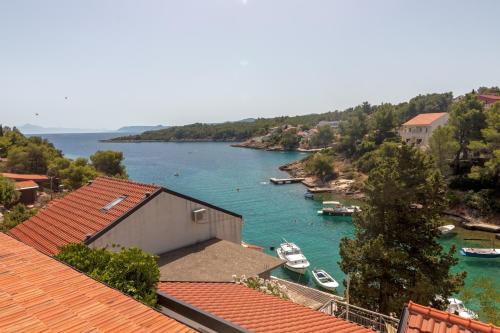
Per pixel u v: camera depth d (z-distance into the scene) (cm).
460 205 5928
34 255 862
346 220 6016
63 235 1725
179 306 909
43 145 11144
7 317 563
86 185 2344
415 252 2073
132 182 2162
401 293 1955
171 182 9931
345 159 10962
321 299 2155
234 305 1024
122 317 586
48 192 7431
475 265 4081
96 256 1046
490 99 11375
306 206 7056
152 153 19950
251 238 5147
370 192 2211
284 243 4544
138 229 1791
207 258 1883
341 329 982
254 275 1730
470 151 7181
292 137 19100
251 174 11262
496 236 5019
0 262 809
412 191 2044
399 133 11544
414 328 741
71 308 607
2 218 4153
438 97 17875
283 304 1188
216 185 9419
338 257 4406
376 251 1956
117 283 922
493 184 5994
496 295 2186
